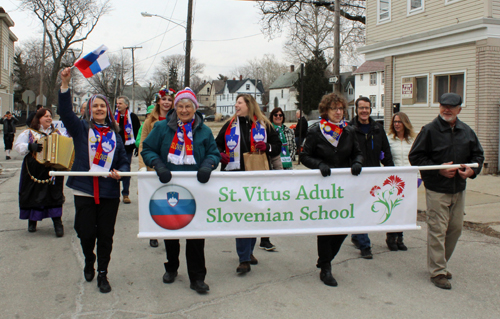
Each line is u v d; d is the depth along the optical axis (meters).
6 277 4.47
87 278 4.34
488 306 3.78
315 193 4.18
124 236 6.07
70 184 4.02
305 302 3.88
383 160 5.50
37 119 6.08
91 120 4.11
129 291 4.12
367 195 4.24
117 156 4.20
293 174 4.12
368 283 4.33
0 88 35.12
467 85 11.42
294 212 4.17
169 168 4.05
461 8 11.49
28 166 5.96
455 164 4.15
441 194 4.16
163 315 3.62
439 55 12.30
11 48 40.41
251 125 4.81
